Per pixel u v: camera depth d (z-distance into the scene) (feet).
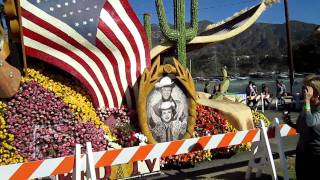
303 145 18.95
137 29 28.48
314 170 18.72
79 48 27.09
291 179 23.71
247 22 36.17
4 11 25.81
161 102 27.71
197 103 32.14
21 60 26.96
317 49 157.89
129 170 25.00
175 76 28.30
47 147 23.16
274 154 30.66
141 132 27.12
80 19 26.76
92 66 27.58
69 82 27.78
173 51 34.30
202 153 28.96
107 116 27.71
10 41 26.86
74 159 18.53
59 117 24.26
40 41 26.27
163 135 27.66
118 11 27.73
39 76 26.45
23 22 25.67
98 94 27.76
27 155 22.52
